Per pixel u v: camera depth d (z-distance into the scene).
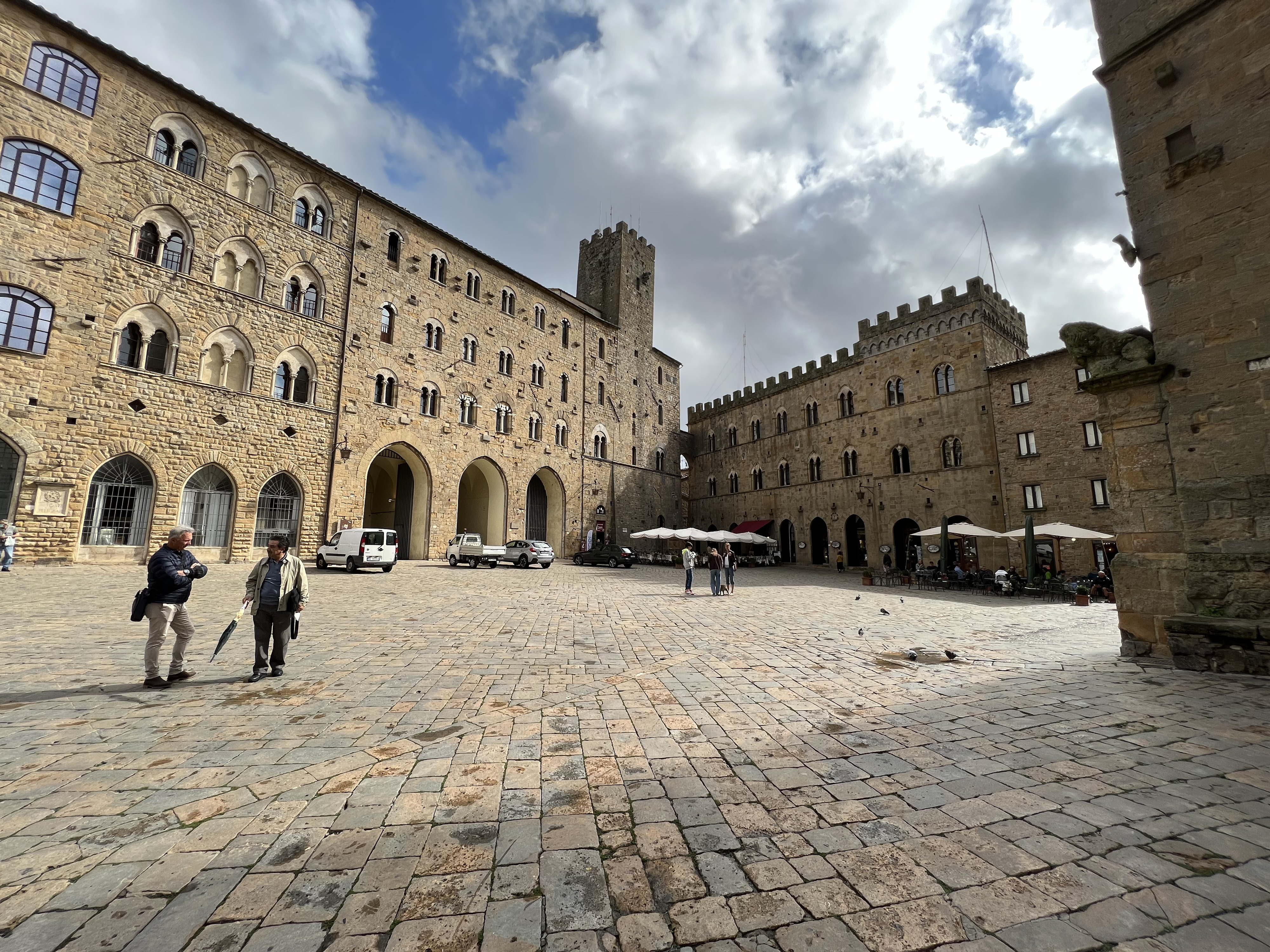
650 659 9.34
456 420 36.81
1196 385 8.78
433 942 2.67
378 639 10.70
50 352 21.05
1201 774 4.64
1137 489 9.38
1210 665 8.13
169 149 25.11
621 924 2.82
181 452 24.33
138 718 6.04
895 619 14.30
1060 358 29.41
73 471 21.36
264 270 27.94
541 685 7.57
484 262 40.03
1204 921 2.83
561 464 44.41
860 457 39.88
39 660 8.30
